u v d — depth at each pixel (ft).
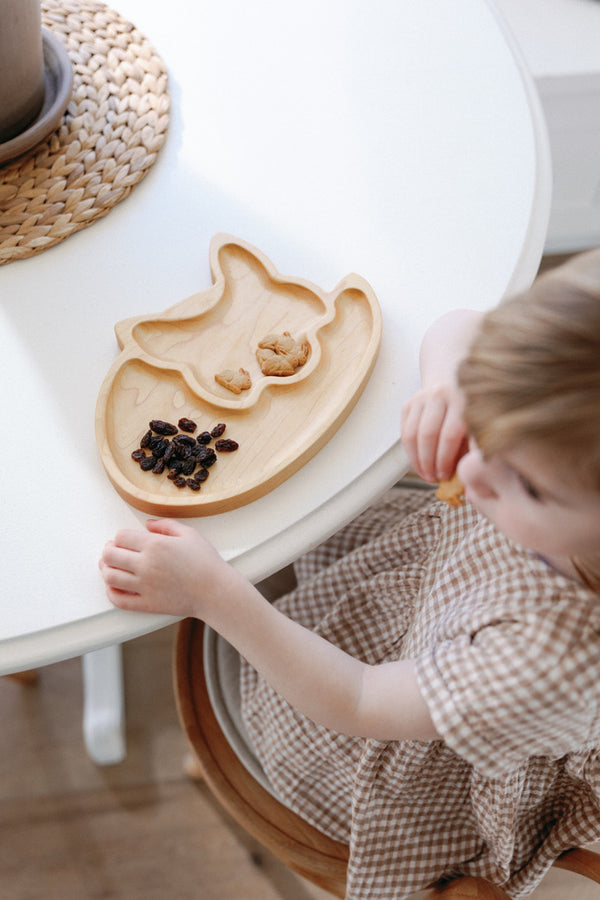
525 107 3.03
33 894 4.17
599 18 4.88
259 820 2.83
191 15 3.31
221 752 2.93
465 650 2.03
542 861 2.69
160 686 4.70
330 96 3.06
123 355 2.34
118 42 3.11
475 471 1.69
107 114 2.91
